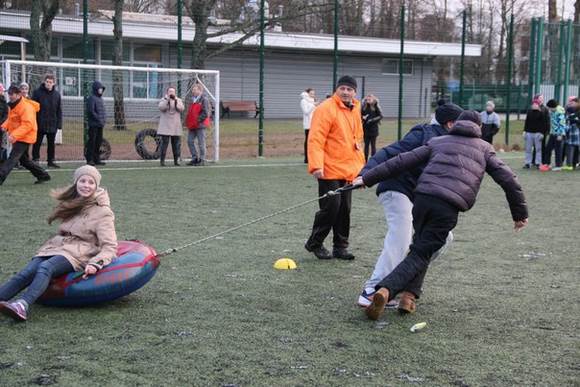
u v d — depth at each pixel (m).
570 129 16.80
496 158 5.20
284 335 4.70
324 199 6.90
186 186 12.55
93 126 15.41
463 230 8.88
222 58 36.75
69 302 5.12
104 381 3.84
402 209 5.45
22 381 3.82
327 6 25.45
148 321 4.96
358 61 40.97
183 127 18.42
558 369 4.14
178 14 18.42
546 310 5.38
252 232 8.46
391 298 4.97
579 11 39.88
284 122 34.97
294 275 6.42
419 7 46.84
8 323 4.83
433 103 45.03
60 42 29.41
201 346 4.45
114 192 11.59
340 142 6.87
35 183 12.23
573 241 8.23
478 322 5.06
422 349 4.46
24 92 12.50
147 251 5.41
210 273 6.43
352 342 4.58
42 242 7.48
